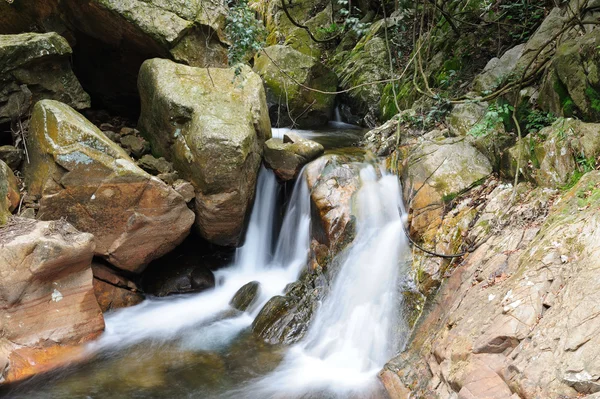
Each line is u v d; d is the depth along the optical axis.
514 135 5.96
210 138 6.44
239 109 7.02
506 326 3.80
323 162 7.00
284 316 6.00
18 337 5.36
